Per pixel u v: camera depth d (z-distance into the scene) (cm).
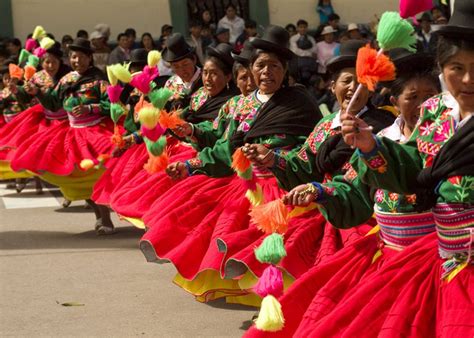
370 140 527
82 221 1474
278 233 602
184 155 1128
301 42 2527
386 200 596
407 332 527
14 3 2808
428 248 561
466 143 512
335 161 735
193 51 1184
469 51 497
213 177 912
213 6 2931
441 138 528
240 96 950
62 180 1382
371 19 3017
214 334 849
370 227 751
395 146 533
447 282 532
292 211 801
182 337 842
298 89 889
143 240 901
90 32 2870
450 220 531
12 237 1343
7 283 1059
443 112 533
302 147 760
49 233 1373
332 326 545
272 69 880
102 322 896
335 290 585
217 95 1095
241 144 897
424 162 536
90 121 1402
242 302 930
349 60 754
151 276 1080
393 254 596
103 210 1341
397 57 616
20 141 1477
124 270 1113
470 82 502
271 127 866
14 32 2816
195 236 884
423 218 586
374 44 1274
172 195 948
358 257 606
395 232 595
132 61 1430
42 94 1431
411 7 506
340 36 2545
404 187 538
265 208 599
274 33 880
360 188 619
